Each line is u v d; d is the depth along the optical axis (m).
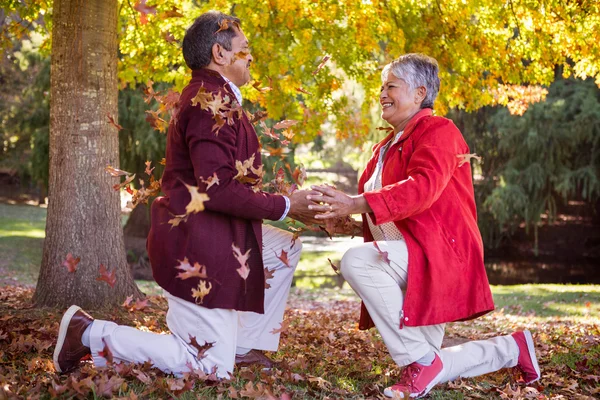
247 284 2.79
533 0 6.34
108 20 5.07
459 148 2.96
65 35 4.98
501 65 6.88
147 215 18.39
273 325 3.18
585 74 6.35
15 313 4.67
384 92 3.12
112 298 5.02
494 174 19.27
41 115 16.41
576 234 21.98
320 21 6.52
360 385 3.06
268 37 6.45
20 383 2.65
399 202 2.74
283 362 3.18
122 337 2.77
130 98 14.48
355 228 3.33
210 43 2.84
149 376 2.73
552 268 19.52
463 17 6.59
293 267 3.21
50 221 5.03
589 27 6.03
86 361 3.02
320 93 6.86
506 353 3.13
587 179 17.84
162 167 14.80
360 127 7.49
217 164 2.64
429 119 3.00
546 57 6.62
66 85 4.98
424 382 2.86
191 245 2.69
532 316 7.94
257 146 2.91
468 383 3.12
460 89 7.06
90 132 5.00
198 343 2.76
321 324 5.41
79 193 4.98
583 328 6.02
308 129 7.08
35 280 12.15
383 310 2.88
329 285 15.07
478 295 2.87
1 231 20.17
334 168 33.47
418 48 6.69
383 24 6.33
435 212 2.91
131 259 16.42
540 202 18.47
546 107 17.66
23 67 18.02
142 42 6.82
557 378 3.34
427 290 2.80
